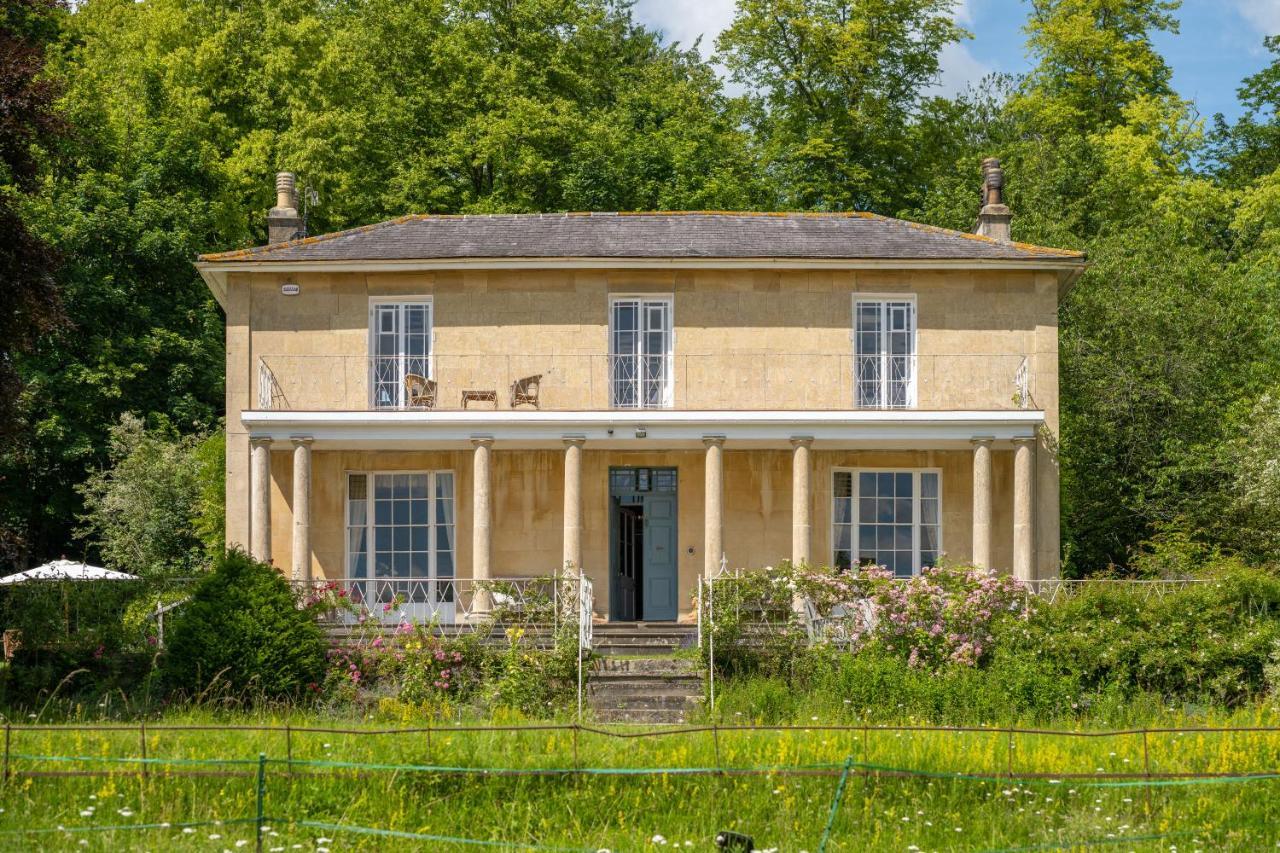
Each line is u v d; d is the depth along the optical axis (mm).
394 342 26875
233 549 21656
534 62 44719
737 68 45562
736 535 26984
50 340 34812
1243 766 15516
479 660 20781
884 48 43875
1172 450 30469
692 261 26375
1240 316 33250
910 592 21391
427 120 43219
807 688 20703
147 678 19969
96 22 45000
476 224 28516
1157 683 20891
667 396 26750
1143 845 13461
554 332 26781
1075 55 46594
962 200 38812
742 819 13992
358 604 23078
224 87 41531
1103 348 32344
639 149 41906
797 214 29031
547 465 27047
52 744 15562
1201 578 23281
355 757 15062
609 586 26844
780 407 26703
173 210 37000
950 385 26781
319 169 39031
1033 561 25781
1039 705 19781
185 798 13977
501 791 14414
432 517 27062
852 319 26891
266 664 19891
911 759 15453
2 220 20781
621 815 13938
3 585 21922
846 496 27172
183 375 36500
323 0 47562
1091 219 39969
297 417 25406
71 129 22094
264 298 26812
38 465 35344
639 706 20688
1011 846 13555
